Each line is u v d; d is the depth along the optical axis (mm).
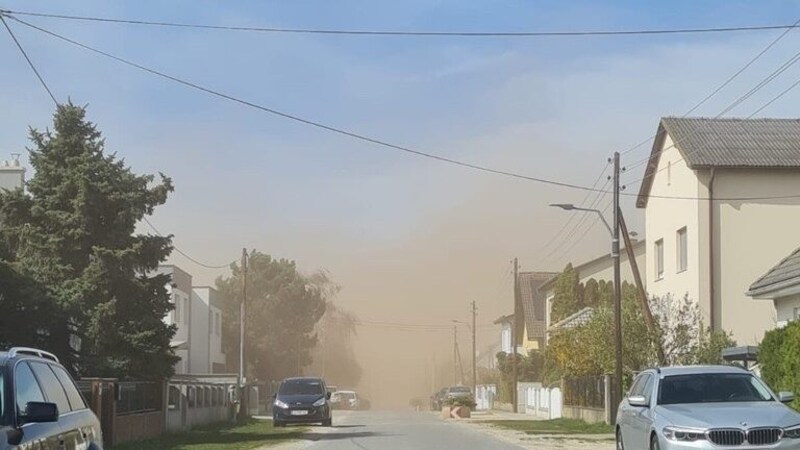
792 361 21500
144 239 27797
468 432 32500
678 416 14664
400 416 52000
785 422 14242
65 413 10109
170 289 47062
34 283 23938
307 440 28484
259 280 74875
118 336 26547
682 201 36125
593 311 37812
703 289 34219
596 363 36844
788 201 34688
